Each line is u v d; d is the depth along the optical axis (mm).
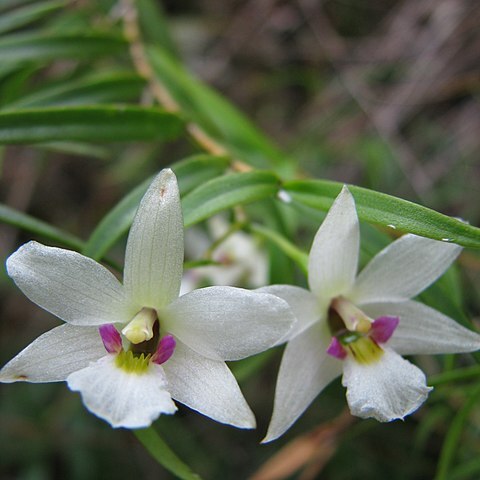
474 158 116
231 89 142
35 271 51
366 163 115
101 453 118
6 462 116
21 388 121
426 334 59
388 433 105
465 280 103
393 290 58
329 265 55
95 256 60
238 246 91
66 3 93
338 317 58
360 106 120
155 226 51
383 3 134
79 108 68
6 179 133
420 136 121
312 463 92
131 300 53
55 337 53
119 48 92
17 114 65
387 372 55
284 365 57
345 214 53
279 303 50
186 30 141
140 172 130
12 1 101
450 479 77
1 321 131
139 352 54
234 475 114
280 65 138
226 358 52
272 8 135
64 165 141
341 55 129
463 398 83
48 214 139
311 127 127
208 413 51
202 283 91
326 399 108
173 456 59
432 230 51
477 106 117
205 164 70
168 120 77
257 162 90
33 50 86
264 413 117
